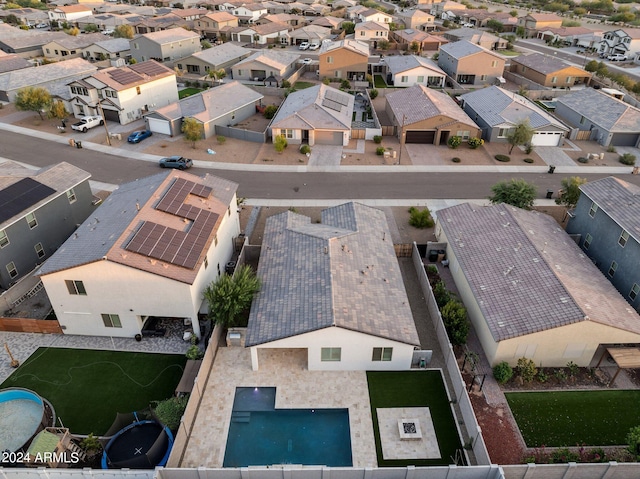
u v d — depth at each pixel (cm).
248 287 2945
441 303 3262
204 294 2986
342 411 2628
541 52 11312
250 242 4053
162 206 3234
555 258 3225
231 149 5850
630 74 9475
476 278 3184
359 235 3484
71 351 2986
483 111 6469
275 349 2995
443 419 2575
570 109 6819
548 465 2153
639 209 3431
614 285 3512
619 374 2886
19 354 2958
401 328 2775
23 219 3550
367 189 4997
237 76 8394
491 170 5462
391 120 6650
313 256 3200
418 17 12888
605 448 2461
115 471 2103
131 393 2716
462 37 11406
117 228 3019
